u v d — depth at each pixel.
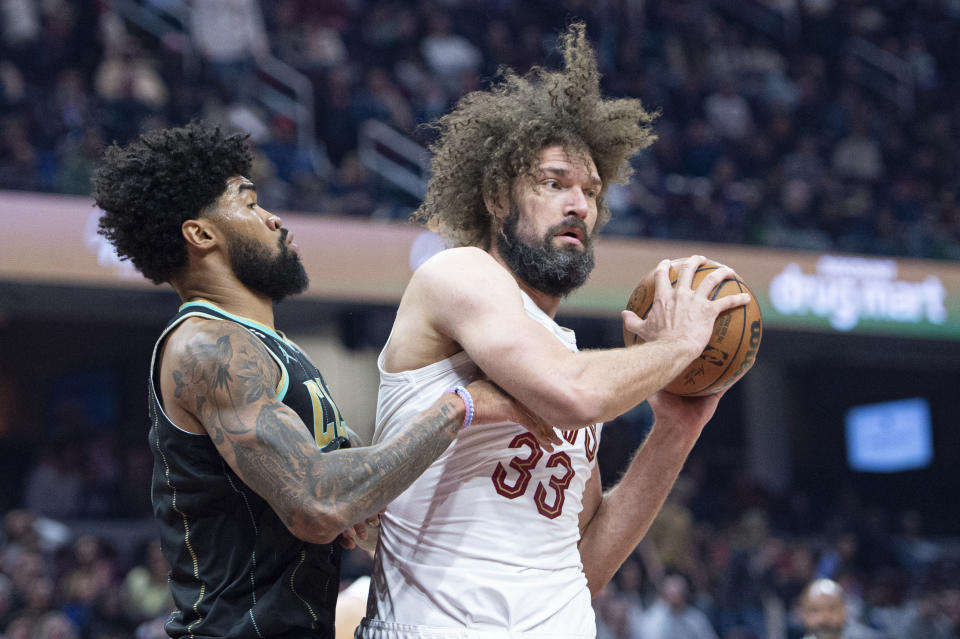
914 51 27.92
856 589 16.80
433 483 3.87
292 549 3.77
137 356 22.81
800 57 26.47
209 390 3.63
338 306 16.62
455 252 3.96
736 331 4.04
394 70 21.97
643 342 3.99
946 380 25.14
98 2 18.80
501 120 4.24
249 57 19.45
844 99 25.62
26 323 22.45
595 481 4.42
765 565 16.05
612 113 4.40
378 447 3.59
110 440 17.75
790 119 24.38
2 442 18.16
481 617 3.69
